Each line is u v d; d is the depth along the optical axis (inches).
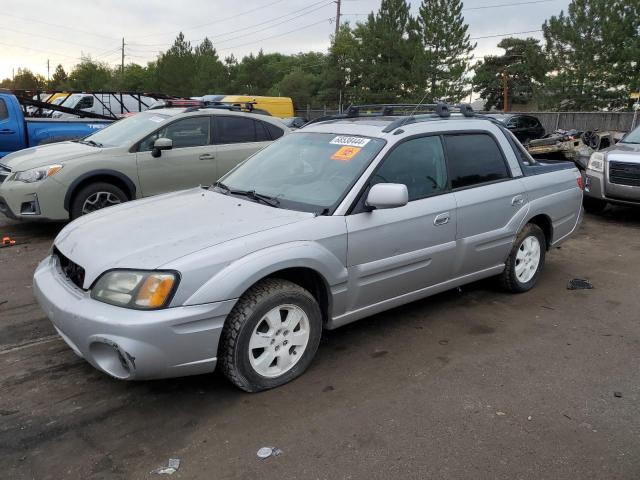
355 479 107.1
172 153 302.2
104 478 107.3
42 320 180.9
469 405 132.6
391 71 1676.9
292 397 135.4
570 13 1247.5
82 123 424.8
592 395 137.5
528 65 2150.6
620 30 1171.3
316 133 182.2
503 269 200.2
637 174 331.0
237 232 133.4
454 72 1620.3
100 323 117.6
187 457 113.5
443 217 168.4
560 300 203.3
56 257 147.6
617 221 353.7
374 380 143.9
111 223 146.9
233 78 2869.1
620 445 117.7
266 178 170.9
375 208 151.9
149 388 139.1
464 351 161.0
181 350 120.5
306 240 137.8
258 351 136.3
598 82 1226.6
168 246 127.4
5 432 121.0
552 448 116.5
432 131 174.6
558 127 1136.8
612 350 162.9
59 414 128.0
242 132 329.4
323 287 146.6
